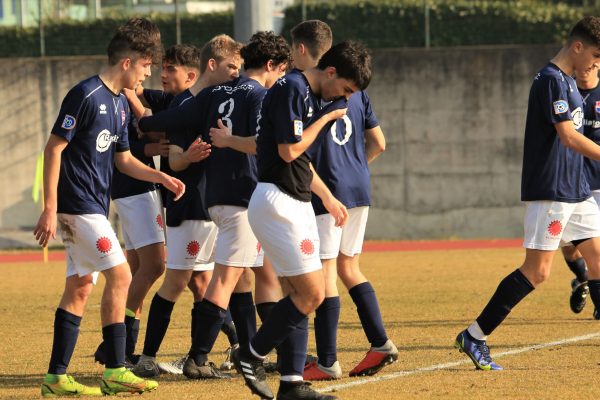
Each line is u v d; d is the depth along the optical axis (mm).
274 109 11672
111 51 13453
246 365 12086
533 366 15016
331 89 11859
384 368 15156
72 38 48656
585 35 14766
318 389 13523
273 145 11797
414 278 29078
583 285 20578
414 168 46188
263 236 11828
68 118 12969
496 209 46000
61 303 13578
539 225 14820
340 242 14625
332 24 48000
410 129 46125
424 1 47750
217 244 14633
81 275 13367
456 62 45938
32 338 19234
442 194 46094
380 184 46281
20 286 29172
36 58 46438
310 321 20875
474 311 21875
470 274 29906
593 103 19891
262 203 11758
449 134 46031
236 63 15641
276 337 11953
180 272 15414
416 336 18391
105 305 13406
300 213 11859
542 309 21938
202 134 15180
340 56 11758
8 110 46312
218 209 14547
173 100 15969
